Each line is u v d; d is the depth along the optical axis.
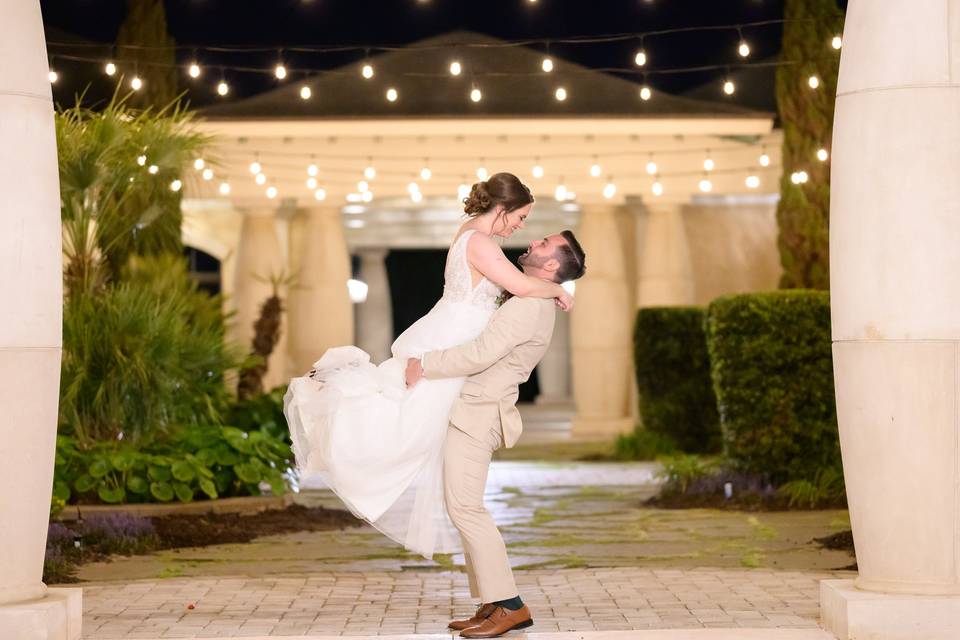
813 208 13.77
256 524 9.68
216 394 11.51
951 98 5.55
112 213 11.00
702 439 15.85
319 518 10.14
